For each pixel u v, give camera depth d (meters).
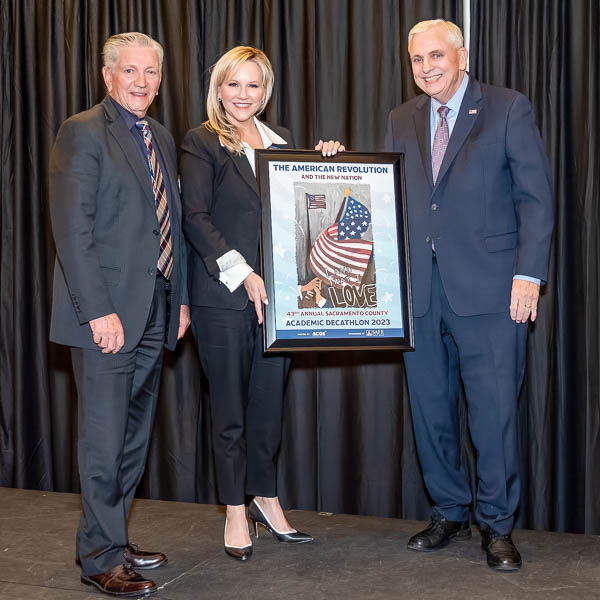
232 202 2.53
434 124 2.62
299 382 3.39
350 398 3.37
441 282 2.55
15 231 3.68
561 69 3.04
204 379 3.43
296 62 3.35
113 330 2.23
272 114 3.35
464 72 2.55
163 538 2.82
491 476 2.52
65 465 3.73
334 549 2.67
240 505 2.60
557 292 3.07
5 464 3.77
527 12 3.06
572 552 2.59
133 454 2.46
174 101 3.52
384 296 2.56
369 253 2.56
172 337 2.50
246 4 3.41
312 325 2.51
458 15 3.15
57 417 3.73
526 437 3.14
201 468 3.53
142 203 2.32
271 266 2.49
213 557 2.61
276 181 2.53
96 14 3.60
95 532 2.32
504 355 2.48
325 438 3.40
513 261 2.49
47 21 3.65
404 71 3.20
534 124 2.47
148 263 2.33
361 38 3.28
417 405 2.67
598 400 3.02
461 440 3.18
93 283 2.21
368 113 3.29
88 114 2.31
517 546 2.65
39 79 3.68
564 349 3.08
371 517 3.04
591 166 3.00
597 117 3.00
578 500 3.08
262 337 2.58
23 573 2.49
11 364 3.77
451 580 2.37
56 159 2.27
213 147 2.53
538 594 2.24
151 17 3.54
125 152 2.31
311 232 2.54
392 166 2.61
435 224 2.52
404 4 3.19
